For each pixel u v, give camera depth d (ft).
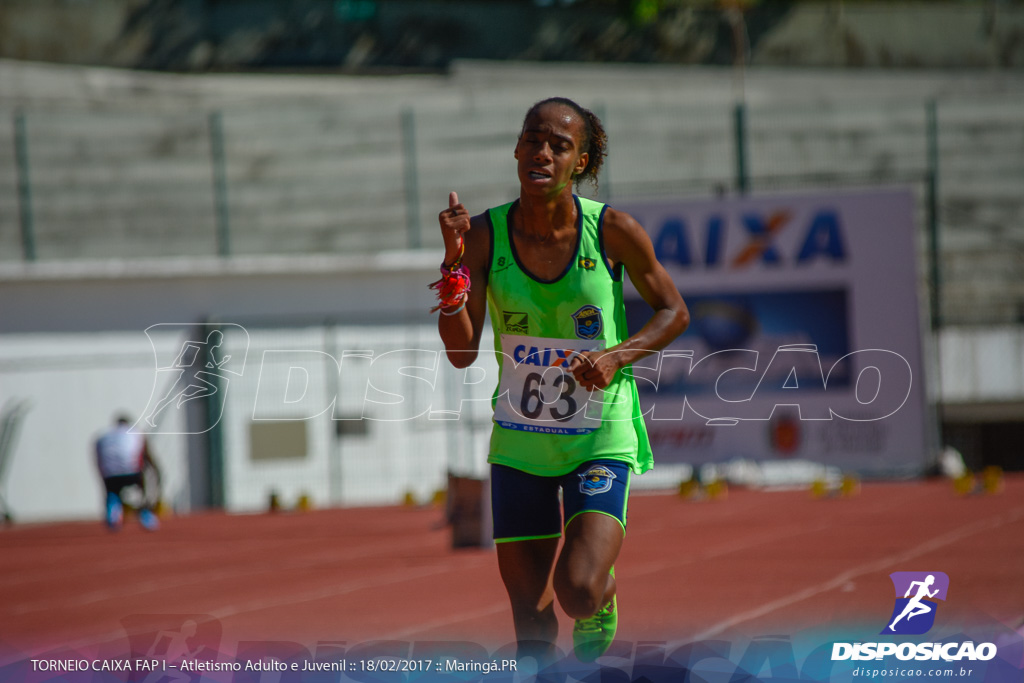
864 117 264.31
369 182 261.85
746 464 219.61
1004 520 130.31
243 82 308.40
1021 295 251.39
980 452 248.11
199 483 217.15
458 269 40.57
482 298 42.19
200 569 113.29
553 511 42.50
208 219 261.24
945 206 264.11
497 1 320.50
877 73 318.45
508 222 41.73
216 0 316.81
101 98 301.22
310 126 264.72
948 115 266.77
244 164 263.70
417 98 276.00
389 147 262.67
